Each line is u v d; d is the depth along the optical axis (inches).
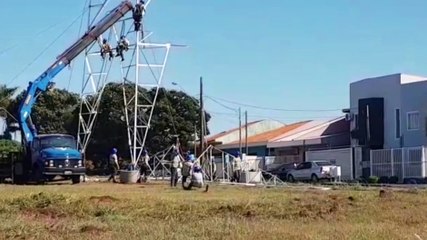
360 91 2229.3
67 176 1457.9
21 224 513.0
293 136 2657.5
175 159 1325.0
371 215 625.3
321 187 1397.6
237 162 1769.2
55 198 742.5
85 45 1640.0
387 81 2145.7
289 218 595.8
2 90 2458.2
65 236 447.5
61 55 1615.4
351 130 2240.4
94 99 2244.1
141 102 2598.4
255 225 507.2
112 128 2628.0
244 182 1665.8
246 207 676.7
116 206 677.9
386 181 1862.7
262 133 3206.2
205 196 920.3
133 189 1139.9
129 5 1633.9
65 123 2864.2
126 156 2655.0
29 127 1553.9
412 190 1193.4
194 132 2763.3
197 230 470.0
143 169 1626.5
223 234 450.0
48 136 1478.8
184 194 974.4
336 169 1978.3
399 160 1881.2
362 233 455.5
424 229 491.5
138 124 2015.3
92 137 2664.9
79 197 801.6
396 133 2108.8
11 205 706.8
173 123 2711.6
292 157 2444.6
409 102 2076.8
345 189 1272.1
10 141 1926.7
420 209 697.6
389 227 501.0
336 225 521.0
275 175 1942.7
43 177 1456.7
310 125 2829.7
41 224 517.3
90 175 2568.9
